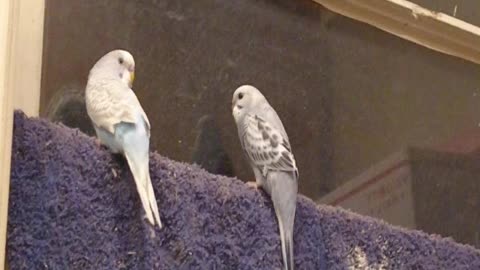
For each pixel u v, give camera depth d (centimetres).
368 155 103
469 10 115
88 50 90
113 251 70
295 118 99
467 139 111
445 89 112
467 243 105
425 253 89
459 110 112
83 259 68
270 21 102
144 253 71
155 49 94
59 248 67
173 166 76
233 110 85
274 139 81
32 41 86
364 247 86
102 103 74
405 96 108
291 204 79
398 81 109
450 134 110
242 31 100
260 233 78
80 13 91
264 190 80
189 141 92
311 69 103
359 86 106
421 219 103
